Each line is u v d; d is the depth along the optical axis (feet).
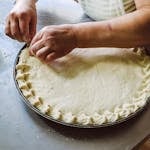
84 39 2.29
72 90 2.16
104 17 2.72
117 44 2.34
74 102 2.09
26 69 2.27
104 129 1.95
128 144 1.90
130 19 2.31
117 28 2.29
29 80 2.20
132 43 2.34
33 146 1.88
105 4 2.63
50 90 2.15
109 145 1.89
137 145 1.91
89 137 1.92
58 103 2.08
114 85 2.19
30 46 2.35
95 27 2.30
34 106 2.02
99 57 2.35
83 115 2.01
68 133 1.94
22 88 2.11
